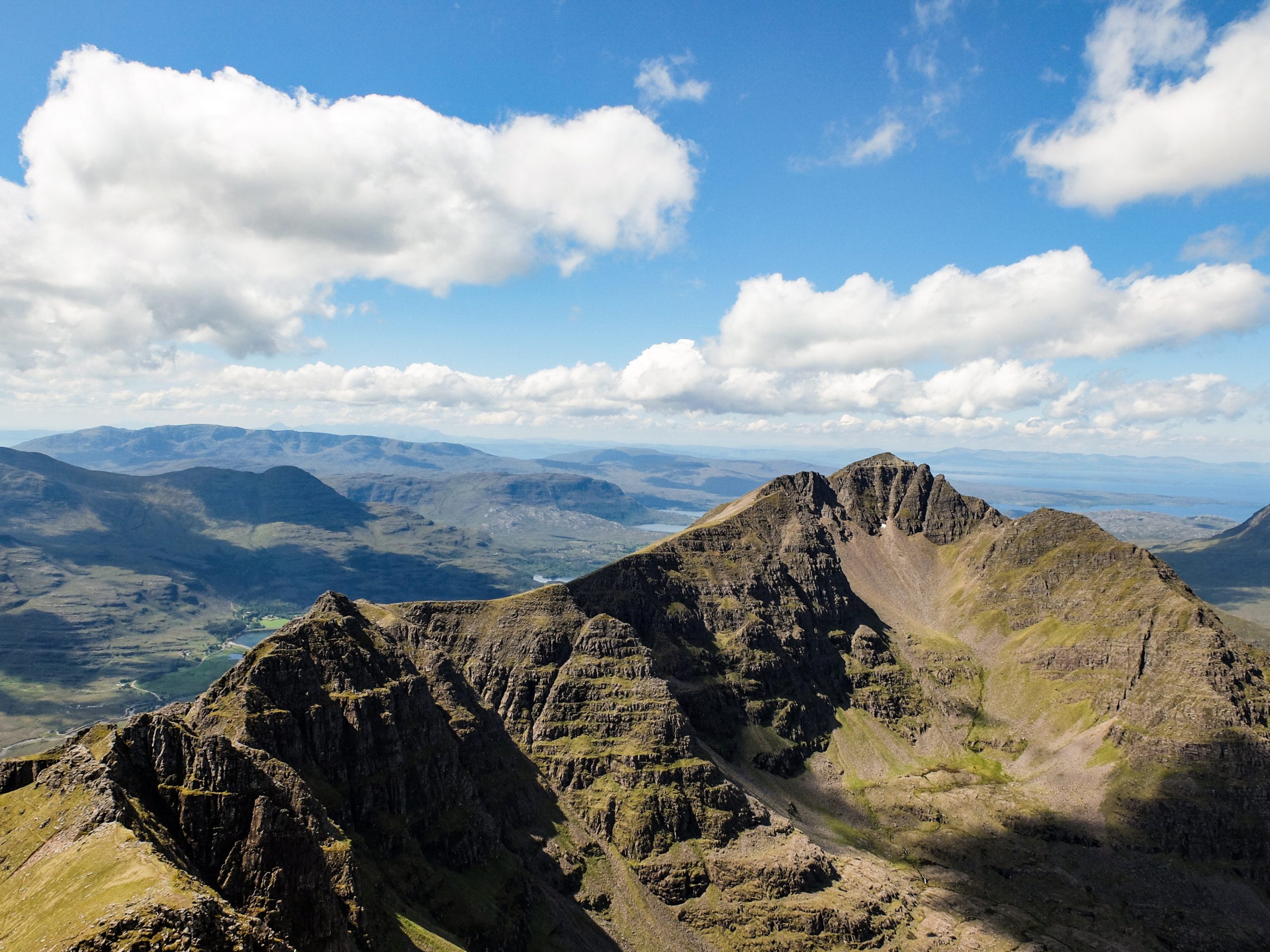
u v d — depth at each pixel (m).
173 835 119.00
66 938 84.38
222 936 93.06
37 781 117.31
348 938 134.50
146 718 128.62
